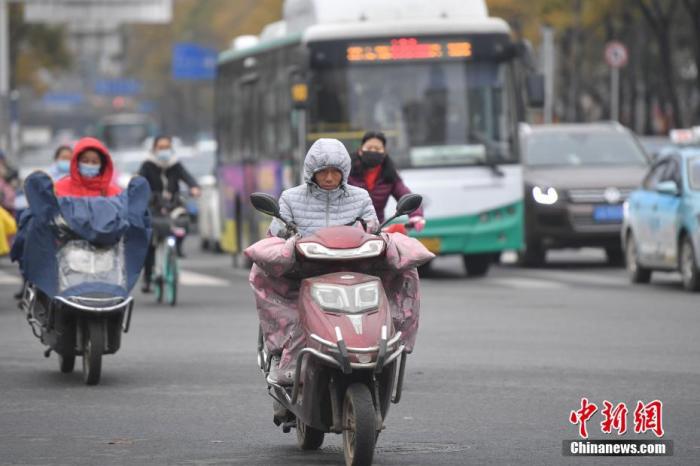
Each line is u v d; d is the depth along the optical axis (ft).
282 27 219.41
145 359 114.73
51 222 101.76
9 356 118.21
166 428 84.38
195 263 244.83
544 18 437.99
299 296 72.02
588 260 239.09
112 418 87.81
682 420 85.71
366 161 114.93
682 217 171.42
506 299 164.04
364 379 71.00
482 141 195.11
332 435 83.10
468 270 205.57
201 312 151.84
